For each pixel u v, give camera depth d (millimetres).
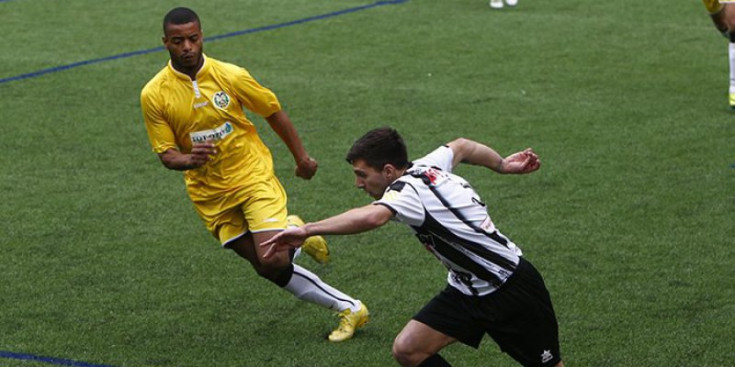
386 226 17578
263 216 13211
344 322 13570
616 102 25266
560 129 23094
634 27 33844
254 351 13195
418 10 36781
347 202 18922
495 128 23281
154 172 20797
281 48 31562
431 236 10367
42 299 14820
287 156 21781
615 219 17625
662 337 13281
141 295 14969
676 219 17562
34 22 35250
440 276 15500
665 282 15031
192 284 15391
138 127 23875
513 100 25578
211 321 14117
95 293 15047
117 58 30344
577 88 26641
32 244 16969
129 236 17344
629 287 14875
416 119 24141
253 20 35531
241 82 13297
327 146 22266
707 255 16000
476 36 32719
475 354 13008
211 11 37031
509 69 28672
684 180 19547
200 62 13195
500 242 10578
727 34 23969
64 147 22406
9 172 20750
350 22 34938
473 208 10484
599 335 13375
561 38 32312
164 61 30094
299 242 9805
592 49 30906
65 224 17906
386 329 13789
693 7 36844
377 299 14727
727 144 21797
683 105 24938
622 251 16234
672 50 30734
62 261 16281
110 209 18656
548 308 10812
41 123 24125
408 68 28922
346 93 26484
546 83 27156
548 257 16062
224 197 13414
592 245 16516
